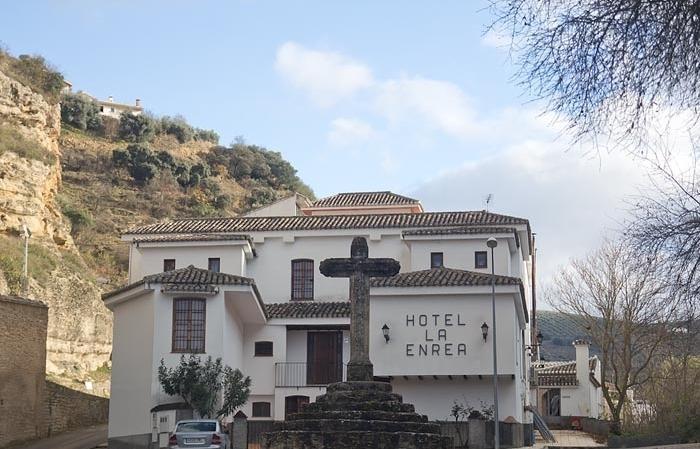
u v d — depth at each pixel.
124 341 39.34
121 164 99.19
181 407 36.38
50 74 67.81
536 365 62.09
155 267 46.47
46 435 39.91
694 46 9.77
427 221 47.75
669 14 9.73
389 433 24.97
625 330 47.50
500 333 38.41
